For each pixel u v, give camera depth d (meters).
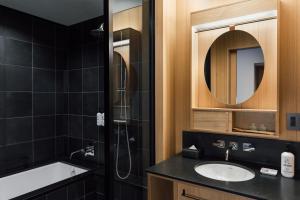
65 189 2.14
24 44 2.57
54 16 2.71
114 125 1.42
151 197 1.49
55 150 2.94
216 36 1.70
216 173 1.57
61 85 3.01
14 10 2.48
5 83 2.40
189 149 1.71
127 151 1.57
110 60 1.30
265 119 1.55
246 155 1.58
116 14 1.40
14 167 2.49
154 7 1.76
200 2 1.77
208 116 1.68
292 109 1.43
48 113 2.85
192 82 1.75
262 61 1.54
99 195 2.48
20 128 2.54
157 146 1.77
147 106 1.77
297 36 1.41
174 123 1.90
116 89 1.42
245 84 1.61
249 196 1.09
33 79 2.67
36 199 1.88
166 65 1.77
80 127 2.92
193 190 1.52
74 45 2.96
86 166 2.64
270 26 1.50
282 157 1.33
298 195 1.07
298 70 1.41
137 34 1.63
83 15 2.68
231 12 1.62
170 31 1.80
